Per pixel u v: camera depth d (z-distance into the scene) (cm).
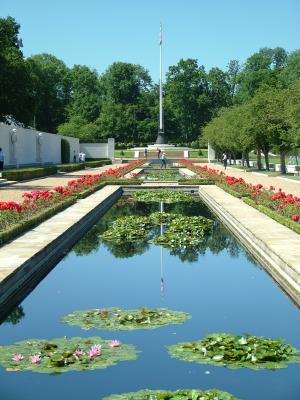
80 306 966
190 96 10962
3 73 5597
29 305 978
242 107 5894
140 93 12094
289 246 1327
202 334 800
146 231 1841
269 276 1206
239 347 716
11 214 1619
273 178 4053
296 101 3394
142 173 5272
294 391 609
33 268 1221
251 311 931
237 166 6475
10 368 663
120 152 9519
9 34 6206
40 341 761
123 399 588
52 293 1063
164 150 9225
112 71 11806
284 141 4375
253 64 11150
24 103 5947
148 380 639
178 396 573
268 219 1847
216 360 690
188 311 929
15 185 3438
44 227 1661
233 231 1839
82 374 652
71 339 763
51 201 2148
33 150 5556
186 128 11300
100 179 3597
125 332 804
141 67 12206
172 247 1555
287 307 959
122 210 2473
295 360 690
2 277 1005
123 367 673
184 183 3728
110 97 11931
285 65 11306
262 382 632
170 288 1097
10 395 602
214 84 11094
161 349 734
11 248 1312
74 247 1557
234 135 5534
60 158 6819
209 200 2795
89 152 8256
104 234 1755
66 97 10775
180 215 2159
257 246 1464
